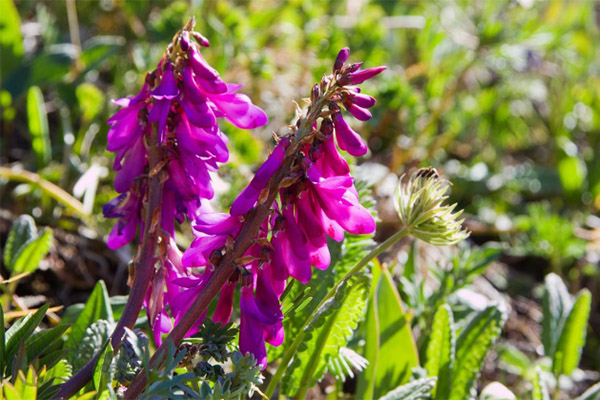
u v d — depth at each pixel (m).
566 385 4.25
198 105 2.00
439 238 2.35
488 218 5.86
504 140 6.64
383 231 5.21
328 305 2.43
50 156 4.80
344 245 2.94
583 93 7.01
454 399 3.25
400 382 3.09
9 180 4.57
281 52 5.79
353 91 1.97
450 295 3.93
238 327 2.19
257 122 2.08
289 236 2.00
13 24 4.64
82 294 4.18
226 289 2.10
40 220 4.38
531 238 5.46
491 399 3.43
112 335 2.20
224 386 2.03
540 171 6.38
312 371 2.78
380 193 5.37
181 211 2.27
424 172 2.37
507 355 4.25
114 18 5.75
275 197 1.98
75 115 5.19
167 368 1.94
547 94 7.14
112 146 2.18
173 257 2.21
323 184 1.93
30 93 4.33
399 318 3.14
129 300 2.22
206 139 2.08
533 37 6.10
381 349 3.13
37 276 4.11
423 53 6.34
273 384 2.60
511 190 6.16
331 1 6.56
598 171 6.02
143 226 2.26
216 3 5.58
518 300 5.30
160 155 2.12
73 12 5.14
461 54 6.36
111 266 4.40
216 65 5.02
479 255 3.96
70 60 4.73
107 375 2.03
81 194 4.54
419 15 6.79
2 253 4.13
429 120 5.81
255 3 6.05
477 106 6.46
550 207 6.25
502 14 6.11
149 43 5.49
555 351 3.85
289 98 5.62
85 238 4.35
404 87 5.34
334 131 2.10
